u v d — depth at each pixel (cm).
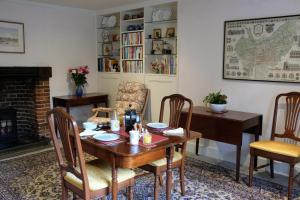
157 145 222
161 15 470
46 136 499
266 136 357
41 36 489
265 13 345
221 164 382
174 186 310
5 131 452
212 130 345
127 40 516
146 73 495
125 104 483
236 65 375
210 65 402
